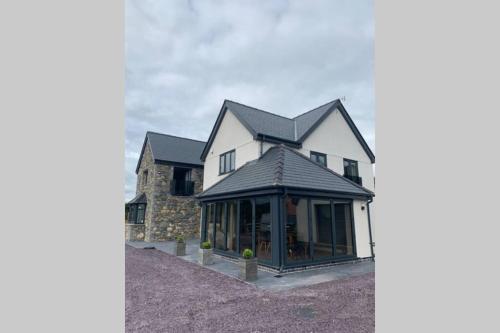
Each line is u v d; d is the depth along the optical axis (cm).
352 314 530
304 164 1181
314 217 1040
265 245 969
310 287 719
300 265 927
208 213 1376
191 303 600
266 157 1293
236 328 473
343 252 1084
